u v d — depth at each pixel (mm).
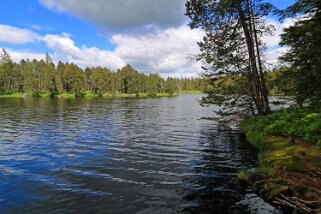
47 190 9484
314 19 10227
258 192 9008
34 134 21938
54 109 49219
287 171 9680
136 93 150750
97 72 137125
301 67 10930
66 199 8695
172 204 8250
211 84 21625
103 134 22047
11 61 139500
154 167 12281
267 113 20156
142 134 22016
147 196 8891
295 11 10227
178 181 10312
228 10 17969
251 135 18406
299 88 10922
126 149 16250
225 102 21328
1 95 120562
